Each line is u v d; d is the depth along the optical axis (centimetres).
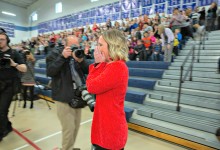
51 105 444
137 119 301
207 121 262
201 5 676
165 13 764
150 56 516
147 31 570
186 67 394
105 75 101
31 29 1567
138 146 248
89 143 252
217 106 278
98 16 1009
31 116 363
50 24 1348
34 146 245
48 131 292
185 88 340
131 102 362
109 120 104
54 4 1293
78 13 1119
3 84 231
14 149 237
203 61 399
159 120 295
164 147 247
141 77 428
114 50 104
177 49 473
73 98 178
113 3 933
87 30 920
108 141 104
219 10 573
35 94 497
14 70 241
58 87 183
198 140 238
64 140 189
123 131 107
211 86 312
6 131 271
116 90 104
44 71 649
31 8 1533
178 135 255
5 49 236
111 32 107
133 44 581
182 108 295
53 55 189
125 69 106
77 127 204
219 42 450
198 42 491
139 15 787
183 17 539
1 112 234
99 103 108
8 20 1477
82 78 196
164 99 335
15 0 1439
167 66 423
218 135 204
